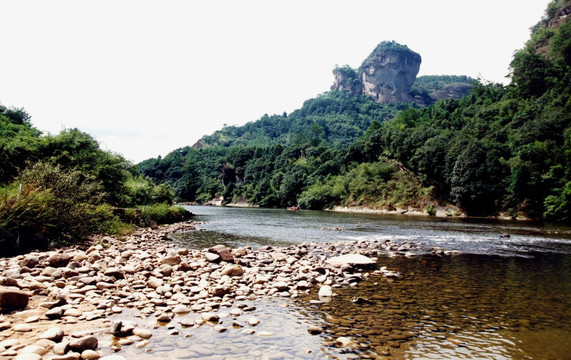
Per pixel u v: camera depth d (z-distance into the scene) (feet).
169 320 22.77
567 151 149.59
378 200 233.55
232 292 30.09
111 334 19.77
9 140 79.61
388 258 50.47
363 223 122.42
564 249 61.00
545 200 144.56
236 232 86.22
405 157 242.37
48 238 46.37
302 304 27.89
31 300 24.48
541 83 244.63
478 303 28.91
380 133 297.12
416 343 20.58
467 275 39.45
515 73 261.65
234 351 18.43
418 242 69.56
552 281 36.83
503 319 25.14
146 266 35.47
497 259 50.29
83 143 90.02
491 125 216.74
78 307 23.66
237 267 36.19
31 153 78.23
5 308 22.31
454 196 184.14
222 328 21.58
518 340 21.40
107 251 43.73
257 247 59.06
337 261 43.83
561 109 189.37
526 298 30.48
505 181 166.71
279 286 31.81
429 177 209.97
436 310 26.91
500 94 282.36
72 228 51.01
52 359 15.67
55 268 31.01
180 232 84.38
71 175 55.31
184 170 528.63
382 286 34.14
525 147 169.37
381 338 21.20
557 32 271.08
